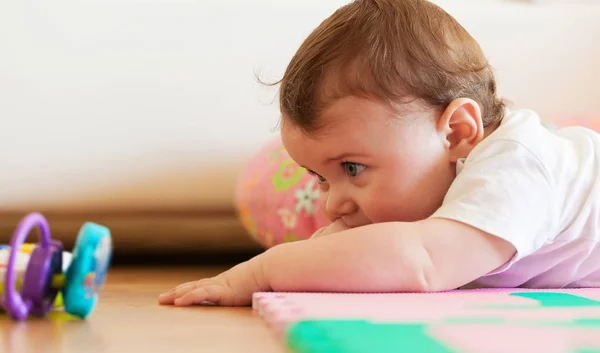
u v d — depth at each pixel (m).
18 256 0.93
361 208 1.16
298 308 0.82
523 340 0.66
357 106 1.11
